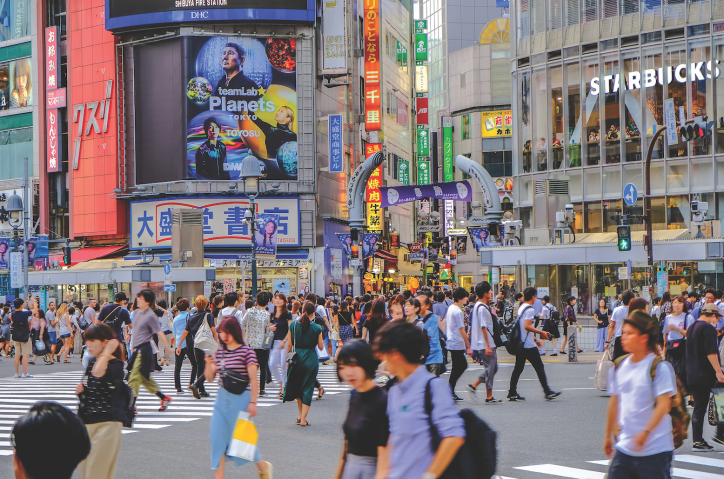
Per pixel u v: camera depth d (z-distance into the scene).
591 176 44.75
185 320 17.83
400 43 70.25
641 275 31.45
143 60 49.91
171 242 45.44
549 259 33.19
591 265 32.75
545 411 13.84
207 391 18.27
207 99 48.47
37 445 2.73
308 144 49.31
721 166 41.12
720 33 41.25
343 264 52.69
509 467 9.18
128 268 42.50
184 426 12.90
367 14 54.97
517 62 47.91
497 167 79.62
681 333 11.91
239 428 7.84
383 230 62.53
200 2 47.97
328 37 49.91
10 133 57.66
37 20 56.25
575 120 45.31
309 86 49.41
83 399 7.26
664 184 42.50
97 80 51.66
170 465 9.62
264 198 48.66
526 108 47.38
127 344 25.27
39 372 24.20
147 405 15.72
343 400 16.45
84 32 52.25
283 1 48.19
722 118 41.16
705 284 30.33
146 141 49.72
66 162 55.03
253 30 48.94
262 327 16.59
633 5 43.62
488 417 13.13
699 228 36.44
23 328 22.19
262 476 7.93
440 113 86.19
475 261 81.81
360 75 58.66
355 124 56.94
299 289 46.91
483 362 15.10
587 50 45.03
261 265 47.91
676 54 42.34
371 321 14.47
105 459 7.18
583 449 10.32
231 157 48.56
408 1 74.19
